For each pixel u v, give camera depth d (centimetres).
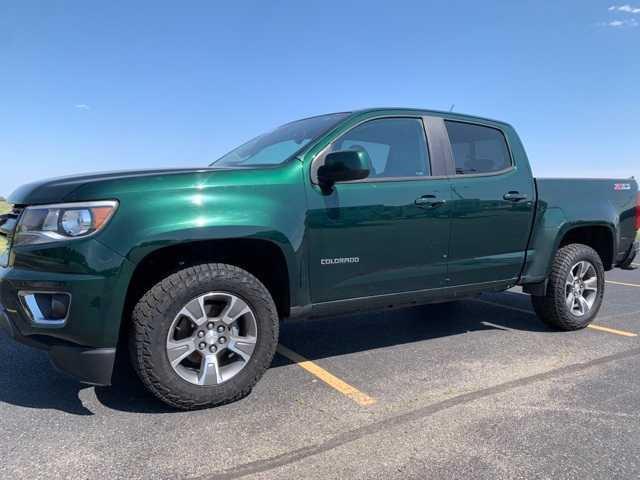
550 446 275
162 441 278
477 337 489
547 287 498
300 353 439
